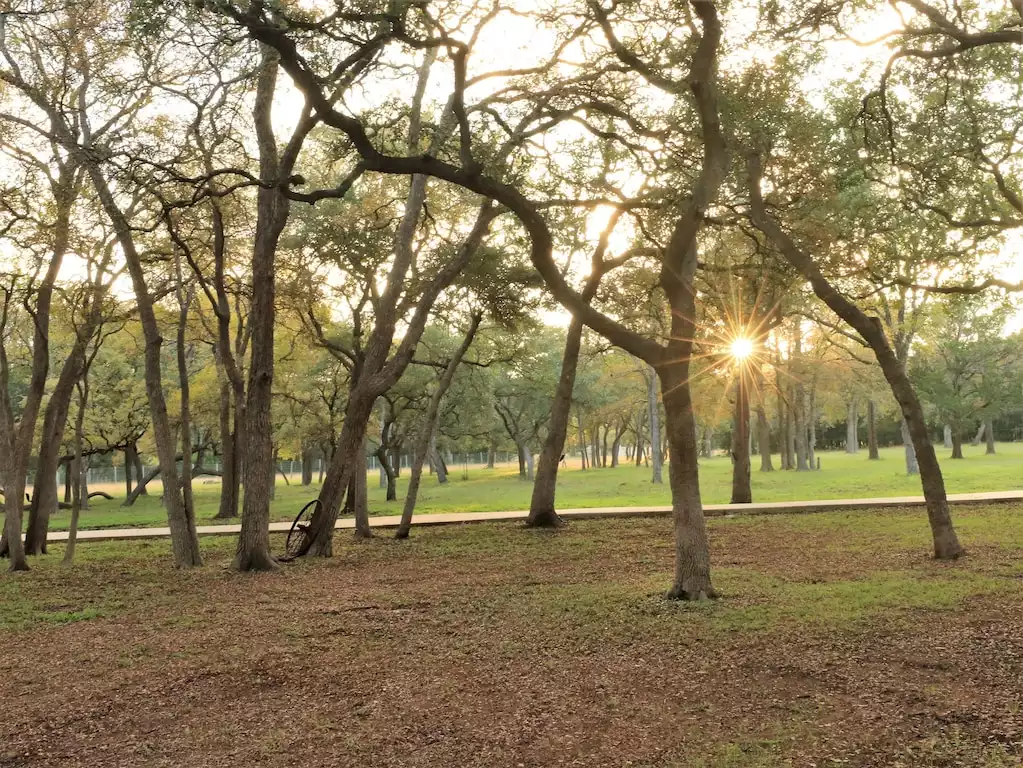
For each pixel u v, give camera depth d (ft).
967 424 191.11
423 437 71.36
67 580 50.67
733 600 34.71
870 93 50.39
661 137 42.98
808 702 21.25
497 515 82.23
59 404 67.77
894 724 19.39
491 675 25.05
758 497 101.76
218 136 51.42
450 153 51.29
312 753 19.29
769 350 112.88
